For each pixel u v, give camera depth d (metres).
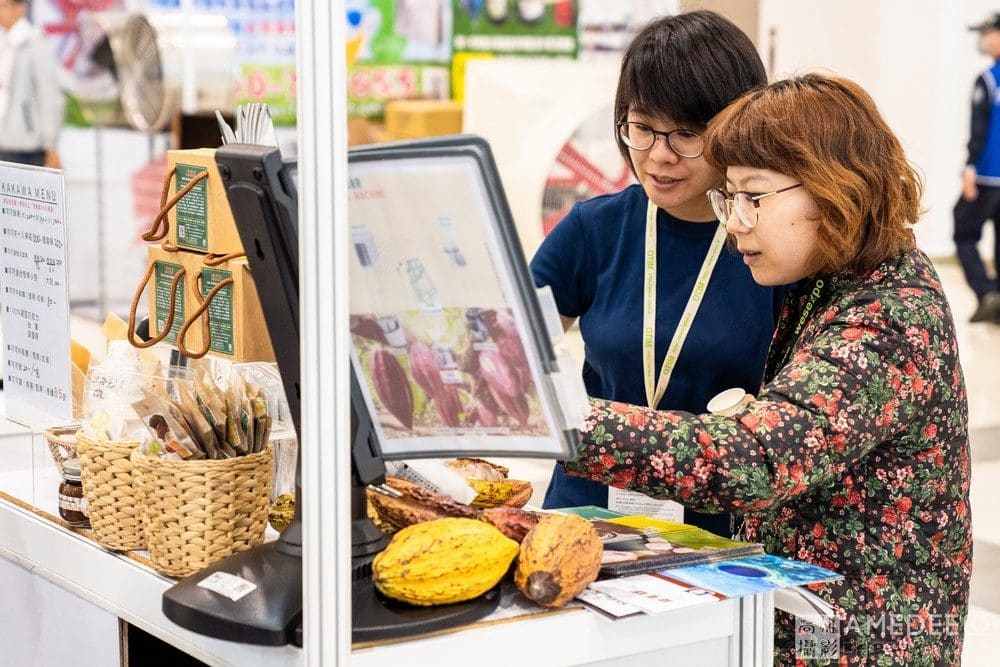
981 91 8.20
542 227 5.67
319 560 1.12
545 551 1.21
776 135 1.39
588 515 1.57
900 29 8.59
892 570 1.48
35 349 1.62
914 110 8.95
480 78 5.76
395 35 6.63
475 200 1.15
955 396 1.47
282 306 1.22
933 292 1.44
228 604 1.18
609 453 1.32
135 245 6.89
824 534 1.49
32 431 1.69
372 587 1.24
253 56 5.96
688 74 1.73
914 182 1.46
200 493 1.31
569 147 5.64
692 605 1.25
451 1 6.71
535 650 1.22
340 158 1.09
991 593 3.73
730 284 1.90
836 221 1.40
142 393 1.44
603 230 2.01
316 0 1.07
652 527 1.50
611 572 1.31
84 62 6.60
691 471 1.31
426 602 1.20
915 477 1.47
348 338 1.12
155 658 1.69
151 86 5.09
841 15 8.24
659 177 1.81
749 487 1.31
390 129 6.51
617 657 1.27
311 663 1.13
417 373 1.24
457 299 1.20
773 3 7.83
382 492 1.37
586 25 6.71
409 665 1.16
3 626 1.74
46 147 7.14
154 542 1.34
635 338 1.93
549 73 5.73
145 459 1.32
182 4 5.29
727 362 1.89
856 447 1.36
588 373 2.09
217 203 1.48
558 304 2.07
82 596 1.51
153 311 1.62
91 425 1.45
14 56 7.04
